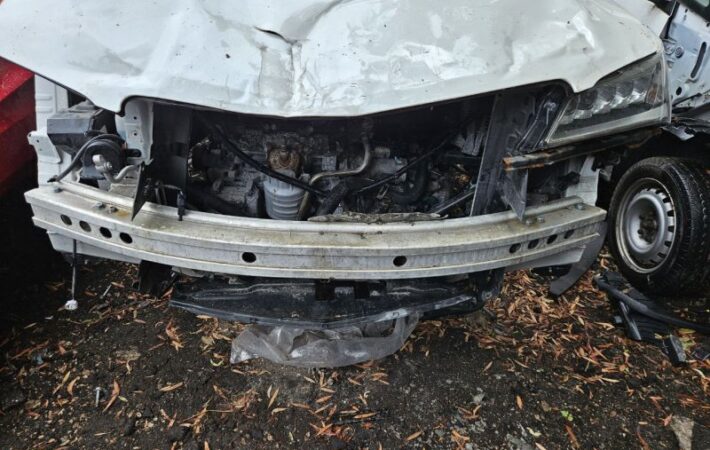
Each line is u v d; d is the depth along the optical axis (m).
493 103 1.78
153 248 1.75
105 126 1.86
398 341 2.29
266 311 1.98
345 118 1.60
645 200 2.92
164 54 1.60
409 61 1.64
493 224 1.86
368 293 2.05
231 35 1.67
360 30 1.70
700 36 3.25
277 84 1.63
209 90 1.57
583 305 2.88
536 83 1.62
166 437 1.95
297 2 1.77
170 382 2.19
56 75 1.62
